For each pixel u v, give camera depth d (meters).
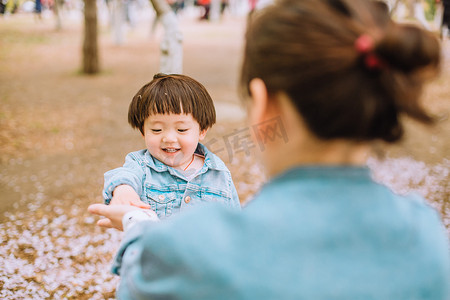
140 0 24.59
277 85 0.75
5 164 5.30
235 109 7.69
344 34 0.72
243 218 0.74
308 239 0.71
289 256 0.70
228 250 0.71
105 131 6.66
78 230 3.91
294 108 0.76
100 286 3.13
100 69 11.33
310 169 0.77
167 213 1.59
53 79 10.10
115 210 1.11
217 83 10.09
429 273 0.74
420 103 0.76
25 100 8.19
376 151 0.82
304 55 0.72
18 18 21.27
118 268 0.98
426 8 9.95
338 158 0.78
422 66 0.72
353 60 0.71
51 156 5.64
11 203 4.38
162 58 4.64
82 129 6.72
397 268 0.72
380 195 0.77
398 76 0.71
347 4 0.76
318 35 0.72
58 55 13.27
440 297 0.76
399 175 5.00
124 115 7.48
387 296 0.70
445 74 8.80
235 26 21.81
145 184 1.58
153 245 0.75
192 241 0.72
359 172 0.77
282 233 0.72
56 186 4.79
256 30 0.80
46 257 3.46
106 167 5.35
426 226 0.78
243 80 0.85
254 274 0.70
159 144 1.60
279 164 0.83
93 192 4.68
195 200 1.63
